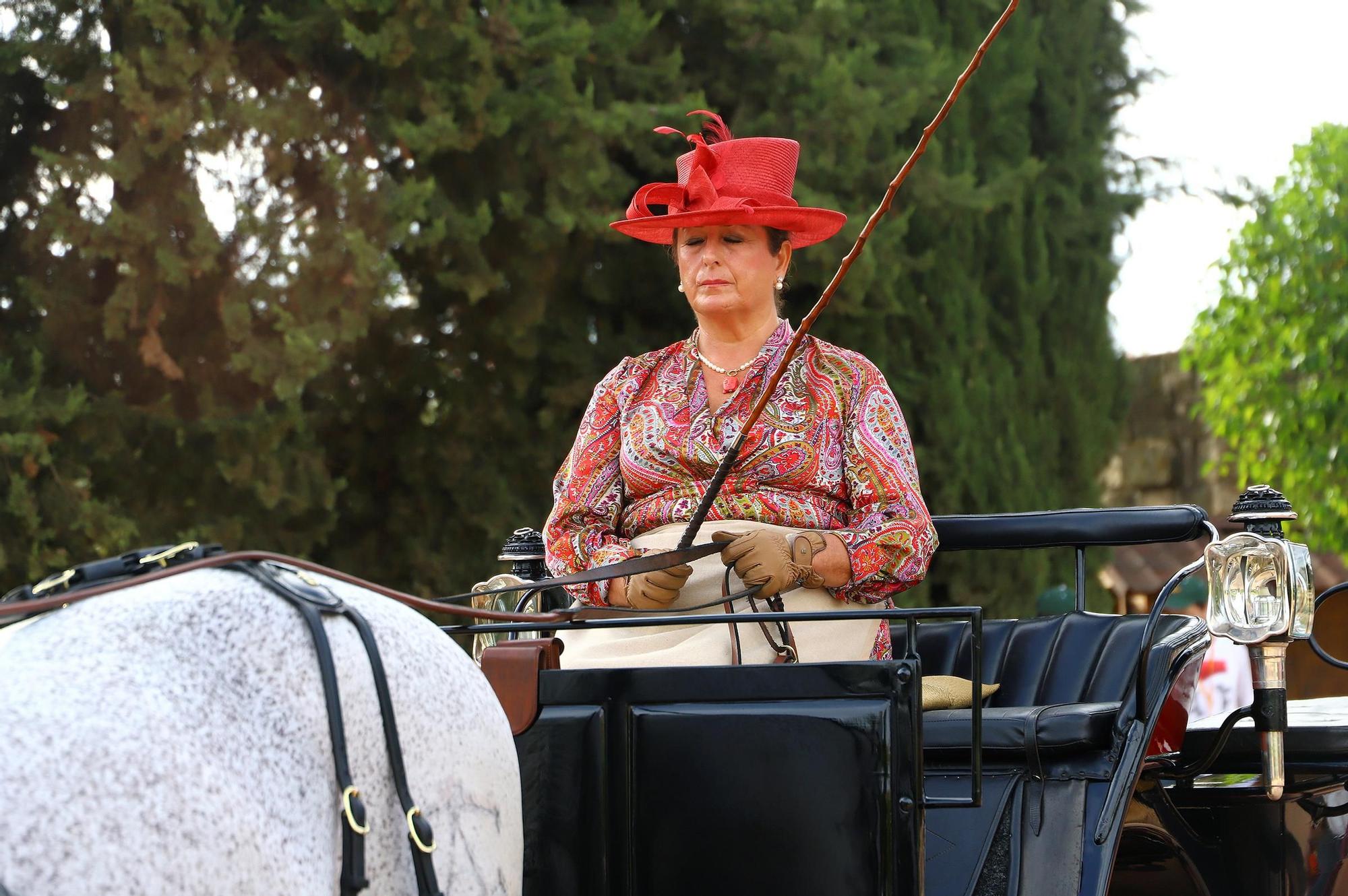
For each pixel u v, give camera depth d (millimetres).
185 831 1805
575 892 2928
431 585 11344
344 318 9805
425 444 11492
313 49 10148
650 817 2891
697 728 2887
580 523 3869
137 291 9805
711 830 2852
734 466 3717
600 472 3875
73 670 1875
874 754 2789
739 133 11367
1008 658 4496
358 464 11578
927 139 3047
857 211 11234
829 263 11094
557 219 10242
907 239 12414
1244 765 4227
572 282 11609
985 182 12844
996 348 13055
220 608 2070
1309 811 4176
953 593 12195
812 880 2789
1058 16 13719
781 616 2969
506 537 11195
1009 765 3607
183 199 9477
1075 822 3445
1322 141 15719
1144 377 20156
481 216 10086
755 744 2854
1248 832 4117
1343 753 4090
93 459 10070
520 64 10289
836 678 2852
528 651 2914
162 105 9531
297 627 2127
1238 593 3875
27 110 10367
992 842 3490
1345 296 15234
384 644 2270
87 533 9586
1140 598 18391
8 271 10477
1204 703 8688
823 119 11219
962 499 12367
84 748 1778
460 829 2285
